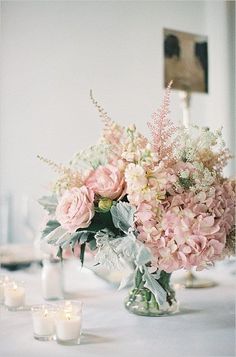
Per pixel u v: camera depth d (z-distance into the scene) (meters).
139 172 0.86
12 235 2.48
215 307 1.12
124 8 2.67
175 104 2.55
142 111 2.72
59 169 0.99
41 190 2.54
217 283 1.37
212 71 2.56
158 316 1.04
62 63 2.59
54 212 1.03
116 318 1.03
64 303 0.97
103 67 2.64
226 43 2.52
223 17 2.51
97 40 2.63
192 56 1.55
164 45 1.50
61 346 0.85
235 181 0.98
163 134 0.93
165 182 0.86
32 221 2.49
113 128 0.99
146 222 0.87
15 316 1.05
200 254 0.87
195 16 2.74
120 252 0.88
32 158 2.54
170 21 2.78
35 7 2.54
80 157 1.02
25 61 2.53
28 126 2.54
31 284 1.40
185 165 0.90
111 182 0.91
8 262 1.69
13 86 2.51
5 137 2.50
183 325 0.97
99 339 0.89
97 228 0.94
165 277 1.03
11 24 2.50
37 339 0.89
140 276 1.01
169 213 0.86
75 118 2.61
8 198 2.43
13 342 0.87
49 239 0.96
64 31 2.59
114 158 0.97
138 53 2.71
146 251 0.84
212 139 0.95
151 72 2.74
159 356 0.80
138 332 0.93
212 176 0.91
